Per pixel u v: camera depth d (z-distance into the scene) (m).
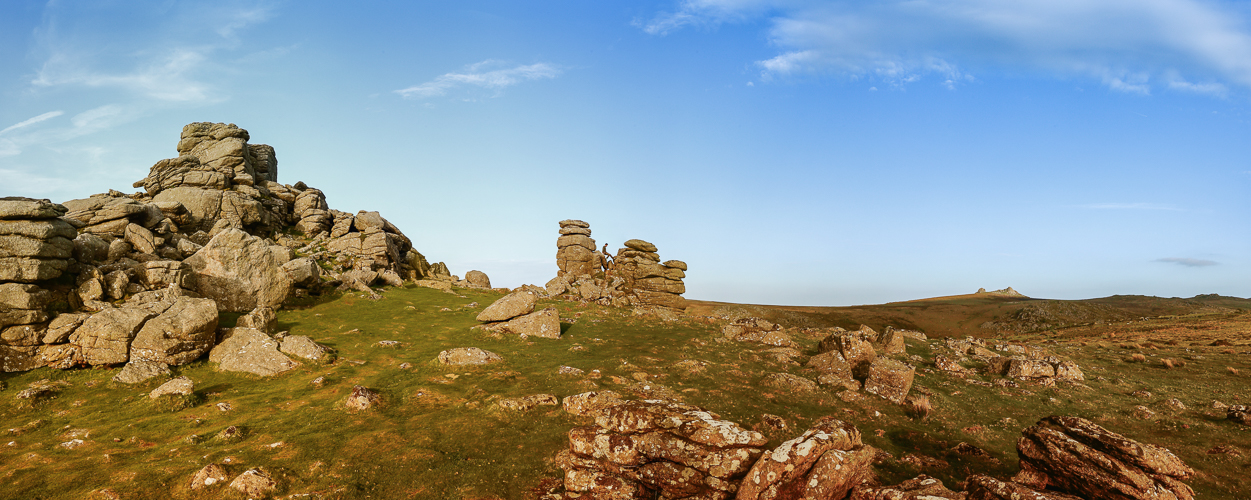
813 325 109.81
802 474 16.27
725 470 16.95
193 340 34.31
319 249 70.19
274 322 40.81
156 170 71.69
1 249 32.91
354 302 54.19
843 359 37.94
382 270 68.94
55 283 36.50
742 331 50.31
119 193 66.62
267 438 23.56
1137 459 17.36
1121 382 38.53
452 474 20.47
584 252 88.31
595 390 30.17
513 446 23.03
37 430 24.88
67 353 32.25
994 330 115.31
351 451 22.14
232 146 77.06
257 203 71.06
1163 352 51.38
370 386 30.95
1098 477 17.67
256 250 49.19
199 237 60.50
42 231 34.56
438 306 57.53
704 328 55.06
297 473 20.33
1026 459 20.16
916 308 135.88
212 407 27.97
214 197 68.19
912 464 22.75
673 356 41.34
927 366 42.47
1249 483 21.44
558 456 21.45
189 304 35.59
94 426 25.42
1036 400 33.81
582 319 55.28
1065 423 19.91
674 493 17.39
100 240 45.44
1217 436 26.88
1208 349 52.59
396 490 19.39
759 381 34.88
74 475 19.73
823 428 17.36
